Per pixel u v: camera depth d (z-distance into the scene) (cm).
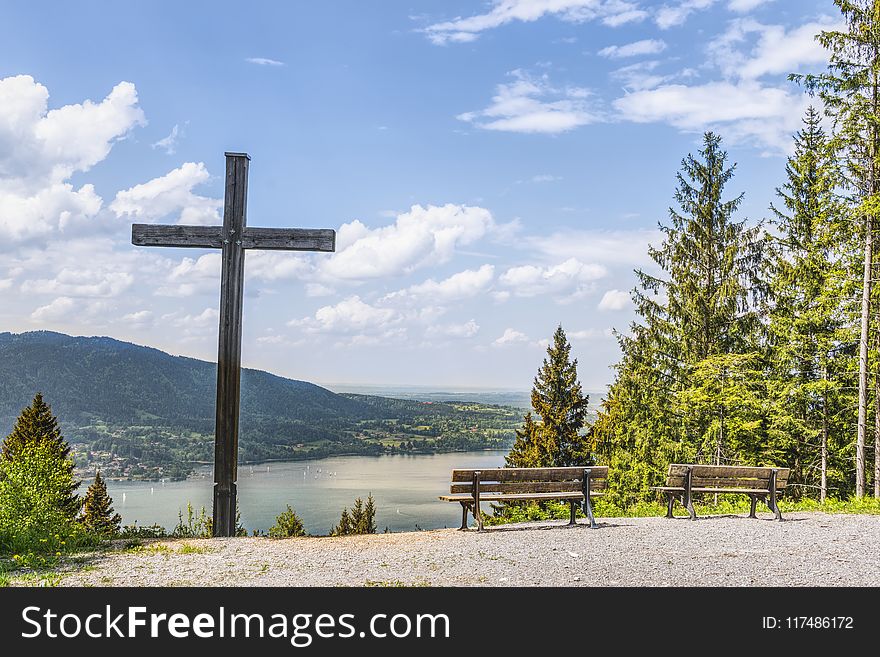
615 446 3322
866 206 2092
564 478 1201
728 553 961
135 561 936
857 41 2153
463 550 986
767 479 1291
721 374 2531
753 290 2667
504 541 1050
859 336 2314
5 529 1001
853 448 2447
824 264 2508
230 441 1191
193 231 1212
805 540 1050
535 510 1712
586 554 955
